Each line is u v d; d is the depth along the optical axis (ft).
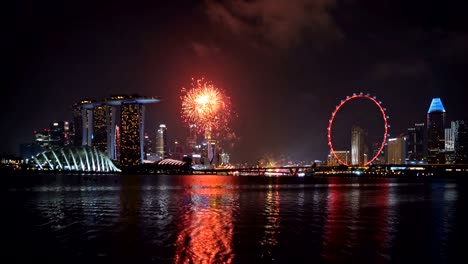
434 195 388.98
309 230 169.68
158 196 356.79
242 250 132.98
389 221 197.57
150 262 119.44
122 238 151.23
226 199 326.24
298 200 318.24
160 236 155.02
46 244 141.59
